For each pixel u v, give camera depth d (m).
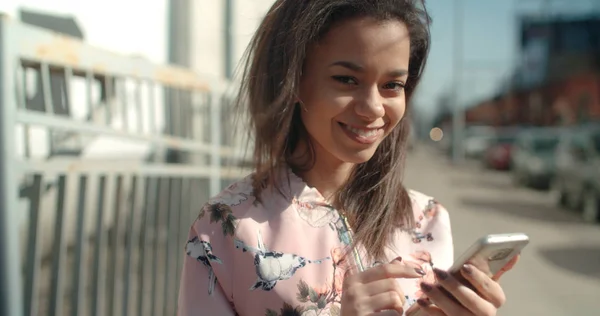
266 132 1.17
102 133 1.94
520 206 10.84
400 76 1.08
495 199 11.88
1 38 1.46
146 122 3.71
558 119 26.11
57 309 1.82
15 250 1.50
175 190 2.68
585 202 9.30
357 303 0.93
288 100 1.09
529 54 27.94
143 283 2.40
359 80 1.07
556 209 10.47
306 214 1.10
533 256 6.57
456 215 9.52
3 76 1.47
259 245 1.05
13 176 1.51
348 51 1.05
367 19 1.05
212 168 2.99
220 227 1.07
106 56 1.95
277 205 1.10
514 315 4.38
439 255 1.19
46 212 2.70
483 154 23.00
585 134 10.52
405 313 1.03
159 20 4.33
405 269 0.95
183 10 4.53
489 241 0.89
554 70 26.88
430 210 1.27
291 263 1.05
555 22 26.12
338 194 1.20
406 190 1.27
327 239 1.09
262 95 1.21
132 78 2.13
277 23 1.18
